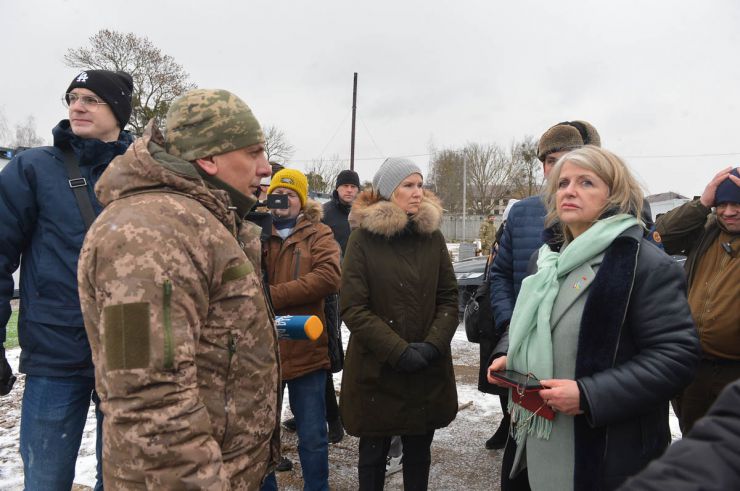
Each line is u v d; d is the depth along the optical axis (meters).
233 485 1.32
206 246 1.26
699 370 2.26
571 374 1.60
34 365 2.04
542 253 1.88
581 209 1.68
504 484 1.86
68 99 2.14
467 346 6.24
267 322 1.42
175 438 1.10
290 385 2.69
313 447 2.64
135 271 1.13
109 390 1.11
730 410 0.74
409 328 2.39
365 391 2.40
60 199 2.07
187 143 1.41
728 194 2.15
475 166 51.94
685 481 0.70
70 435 2.09
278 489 2.90
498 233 3.18
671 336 1.51
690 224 2.46
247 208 1.53
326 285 2.77
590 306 1.57
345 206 4.99
